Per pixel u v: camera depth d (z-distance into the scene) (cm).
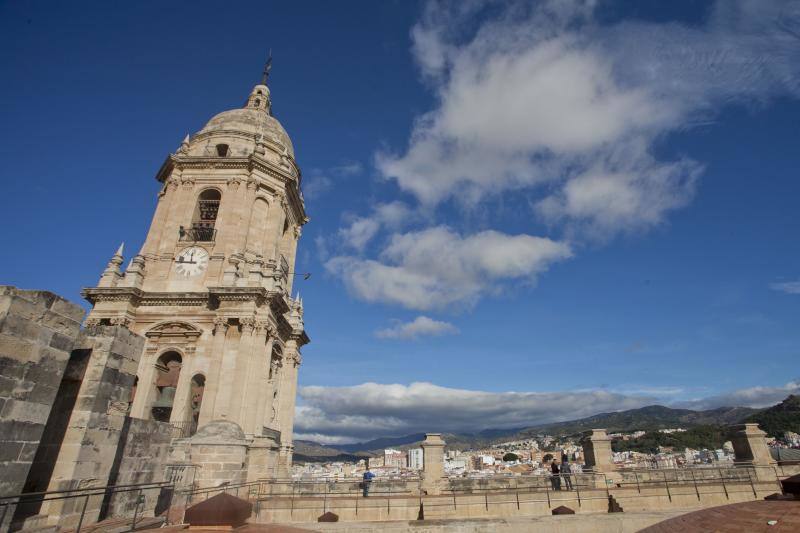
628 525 1569
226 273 3638
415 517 2167
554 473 2506
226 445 2508
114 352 1484
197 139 4581
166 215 4097
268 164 4331
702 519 938
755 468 2441
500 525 1527
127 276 3684
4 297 1129
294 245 5109
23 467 1129
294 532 988
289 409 4450
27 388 1155
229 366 3353
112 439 1459
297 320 4756
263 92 5372
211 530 958
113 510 1501
